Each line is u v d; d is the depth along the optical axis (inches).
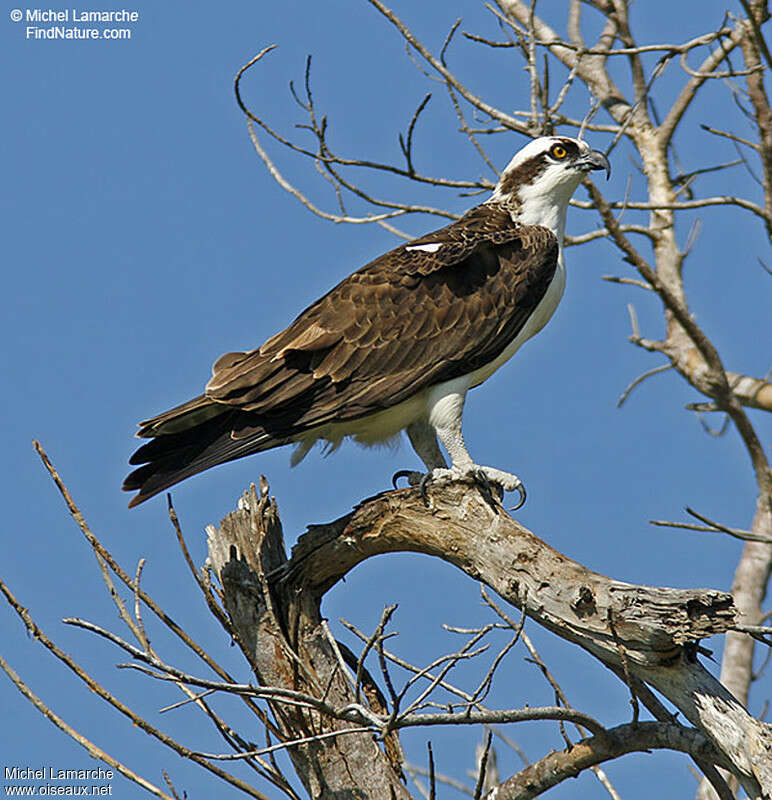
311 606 537.6
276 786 462.9
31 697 431.5
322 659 523.5
